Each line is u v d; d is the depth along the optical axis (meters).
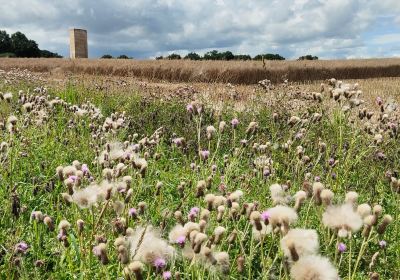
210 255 2.75
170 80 29.75
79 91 13.88
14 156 5.82
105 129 6.84
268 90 12.23
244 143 5.79
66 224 3.45
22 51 97.44
